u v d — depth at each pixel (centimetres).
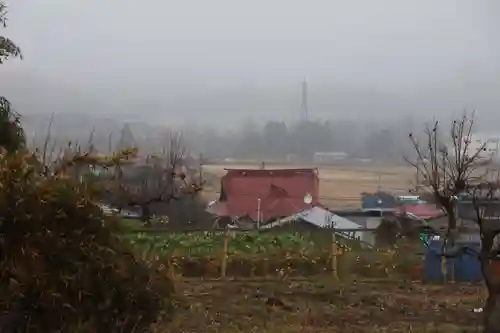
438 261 1712
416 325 1274
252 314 1338
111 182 577
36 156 529
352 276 1722
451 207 1007
